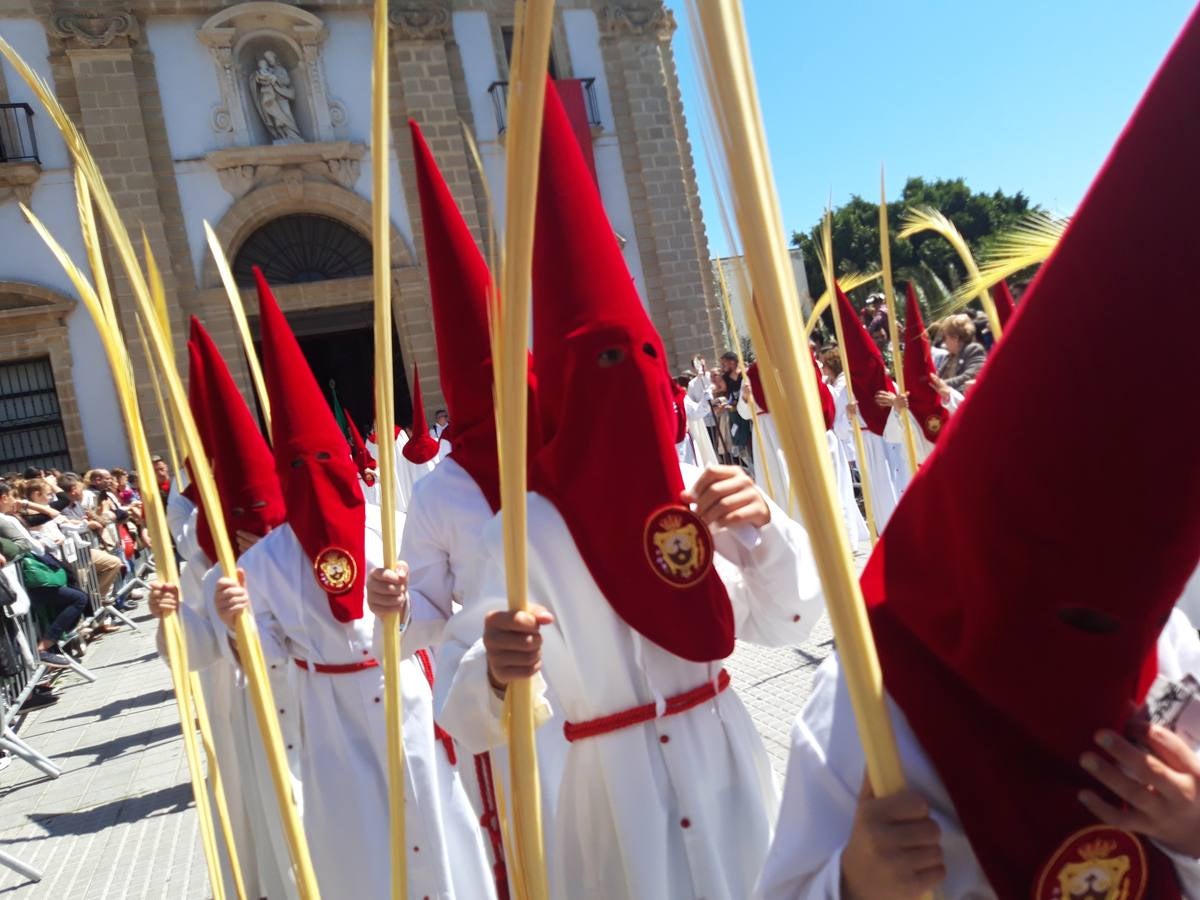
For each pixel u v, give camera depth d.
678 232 23.33
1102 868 1.16
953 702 1.21
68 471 19.16
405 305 21.20
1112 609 1.02
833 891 1.21
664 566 2.06
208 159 19.83
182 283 19.66
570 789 2.18
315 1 20.81
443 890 3.18
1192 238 0.90
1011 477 1.02
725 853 2.08
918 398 6.64
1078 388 0.96
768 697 5.78
